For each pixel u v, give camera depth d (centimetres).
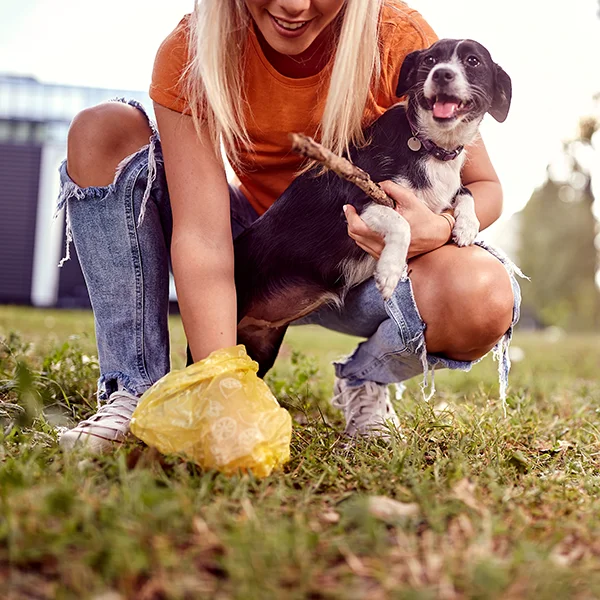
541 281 2833
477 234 264
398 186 257
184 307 237
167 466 208
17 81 1694
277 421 212
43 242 1647
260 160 273
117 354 258
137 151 256
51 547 144
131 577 138
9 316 883
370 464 225
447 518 179
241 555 143
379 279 242
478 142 291
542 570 146
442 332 251
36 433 239
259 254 272
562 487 214
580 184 2675
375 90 276
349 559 152
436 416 288
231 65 247
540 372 577
